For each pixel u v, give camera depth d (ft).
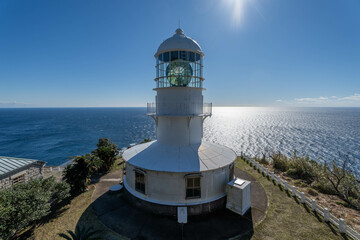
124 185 46.42
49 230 34.55
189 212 37.11
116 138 255.09
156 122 48.34
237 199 38.04
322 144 191.72
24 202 31.89
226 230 33.60
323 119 511.40
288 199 44.65
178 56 42.57
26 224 34.76
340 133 259.39
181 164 37.63
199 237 31.76
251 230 33.60
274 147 181.37
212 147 46.60
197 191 37.65
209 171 37.65
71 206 42.63
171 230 33.60
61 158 173.27
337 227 34.09
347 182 48.96
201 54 45.68
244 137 233.14
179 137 43.91
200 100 46.68
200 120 47.65
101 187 52.80
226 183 41.22
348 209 40.50
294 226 34.63
